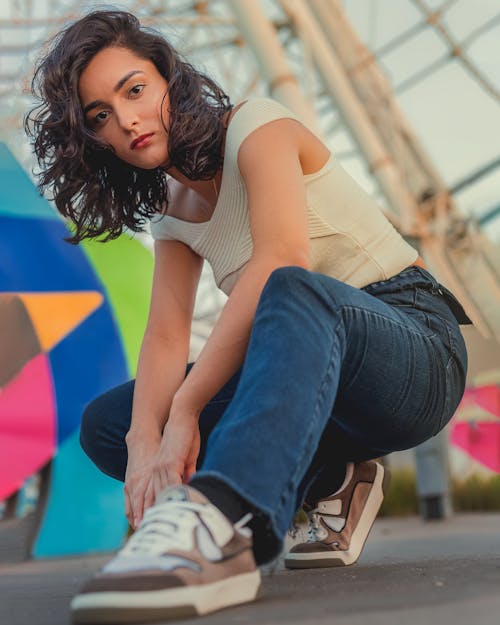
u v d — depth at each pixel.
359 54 7.75
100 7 1.39
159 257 1.66
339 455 1.68
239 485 0.97
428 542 2.97
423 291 1.44
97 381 3.98
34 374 3.83
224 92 1.49
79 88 1.37
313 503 1.78
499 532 3.38
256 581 1.04
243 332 1.17
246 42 5.84
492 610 0.82
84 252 4.09
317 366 1.04
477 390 7.27
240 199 1.40
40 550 3.73
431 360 1.31
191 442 1.22
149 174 1.51
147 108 1.35
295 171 1.29
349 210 1.45
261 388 1.01
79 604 0.88
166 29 1.49
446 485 5.40
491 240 8.02
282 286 1.08
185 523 0.96
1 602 1.44
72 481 3.88
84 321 4.01
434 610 0.84
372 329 1.19
